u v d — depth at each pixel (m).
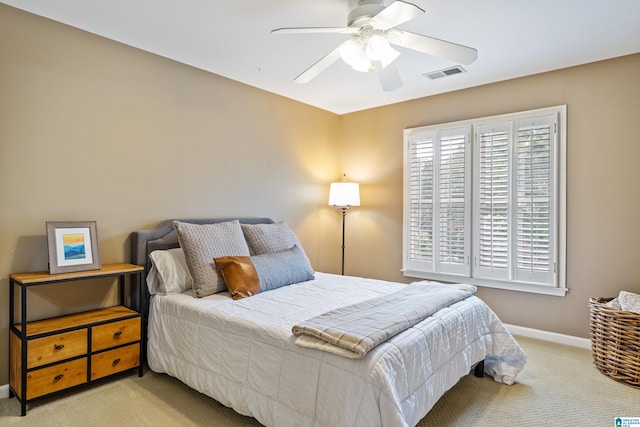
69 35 2.58
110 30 2.65
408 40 2.12
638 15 2.39
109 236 2.78
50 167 2.50
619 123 3.06
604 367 2.71
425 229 4.11
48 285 2.51
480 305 2.60
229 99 3.59
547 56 3.04
